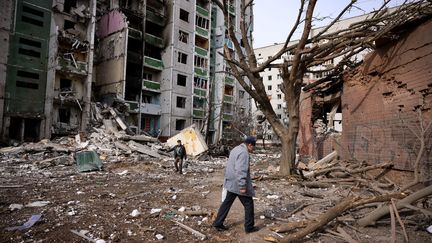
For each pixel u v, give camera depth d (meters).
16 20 21.80
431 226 4.23
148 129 31.94
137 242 3.88
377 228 4.47
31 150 17.19
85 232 4.17
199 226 4.66
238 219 5.09
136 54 29.80
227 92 40.41
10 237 3.91
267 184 9.29
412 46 7.64
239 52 10.99
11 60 21.47
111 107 26.83
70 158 15.07
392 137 8.53
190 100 34.12
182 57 33.91
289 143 10.70
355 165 9.98
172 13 32.84
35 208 5.55
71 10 24.97
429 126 6.55
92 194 7.16
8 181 9.08
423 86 7.17
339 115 26.62
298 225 4.37
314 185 8.70
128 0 31.92
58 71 23.59
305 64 10.76
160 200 6.61
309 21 9.20
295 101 10.73
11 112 21.20
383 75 9.12
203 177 11.48
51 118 22.81
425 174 6.96
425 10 7.10
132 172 12.75
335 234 4.11
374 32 9.14
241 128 35.12
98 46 31.42
